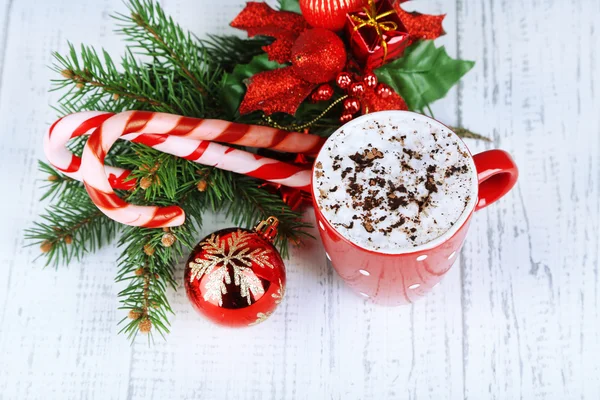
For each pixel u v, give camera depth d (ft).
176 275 1.88
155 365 1.83
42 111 2.03
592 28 2.05
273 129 1.75
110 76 1.85
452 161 1.59
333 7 1.71
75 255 1.89
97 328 1.86
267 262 1.69
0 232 1.94
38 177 1.99
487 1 2.07
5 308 1.88
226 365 1.83
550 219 1.92
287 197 1.89
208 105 1.90
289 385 1.82
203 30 2.08
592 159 1.96
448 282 1.88
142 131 1.66
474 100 2.01
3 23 2.08
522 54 2.04
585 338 1.84
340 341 1.84
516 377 1.82
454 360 1.83
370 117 1.63
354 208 1.56
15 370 1.83
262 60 1.85
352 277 1.69
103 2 2.10
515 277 1.88
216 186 1.81
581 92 2.01
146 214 1.66
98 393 1.82
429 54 1.83
